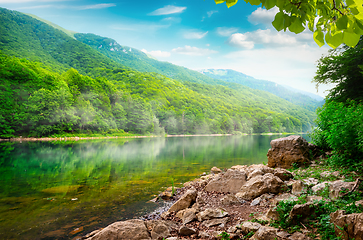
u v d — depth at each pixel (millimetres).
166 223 6043
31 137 53469
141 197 9023
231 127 126750
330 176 7746
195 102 151625
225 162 18531
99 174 13648
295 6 1460
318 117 12188
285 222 4777
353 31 1384
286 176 8273
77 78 80438
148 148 33188
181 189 10172
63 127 61344
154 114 106812
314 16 1517
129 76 172125
